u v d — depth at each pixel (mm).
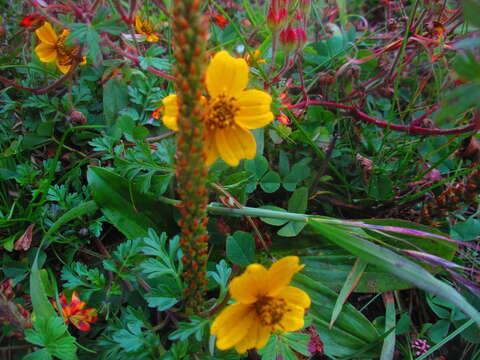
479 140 251
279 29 219
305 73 305
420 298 227
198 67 110
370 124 268
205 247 146
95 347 177
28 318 166
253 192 250
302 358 193
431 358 207
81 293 182
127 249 186
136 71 235
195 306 164
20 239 199
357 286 208
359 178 253
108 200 208
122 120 212
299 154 263
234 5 365
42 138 232
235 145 146
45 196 206
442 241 208
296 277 208
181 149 122
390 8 341
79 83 250
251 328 142
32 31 226
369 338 195
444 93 268
